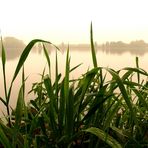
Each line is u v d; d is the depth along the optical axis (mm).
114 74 882
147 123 1201
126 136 1030
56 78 1121
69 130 989
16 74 1002
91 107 1018
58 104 1157
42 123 1068
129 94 1332
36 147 939
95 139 1064
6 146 868
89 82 1000
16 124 921
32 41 957
